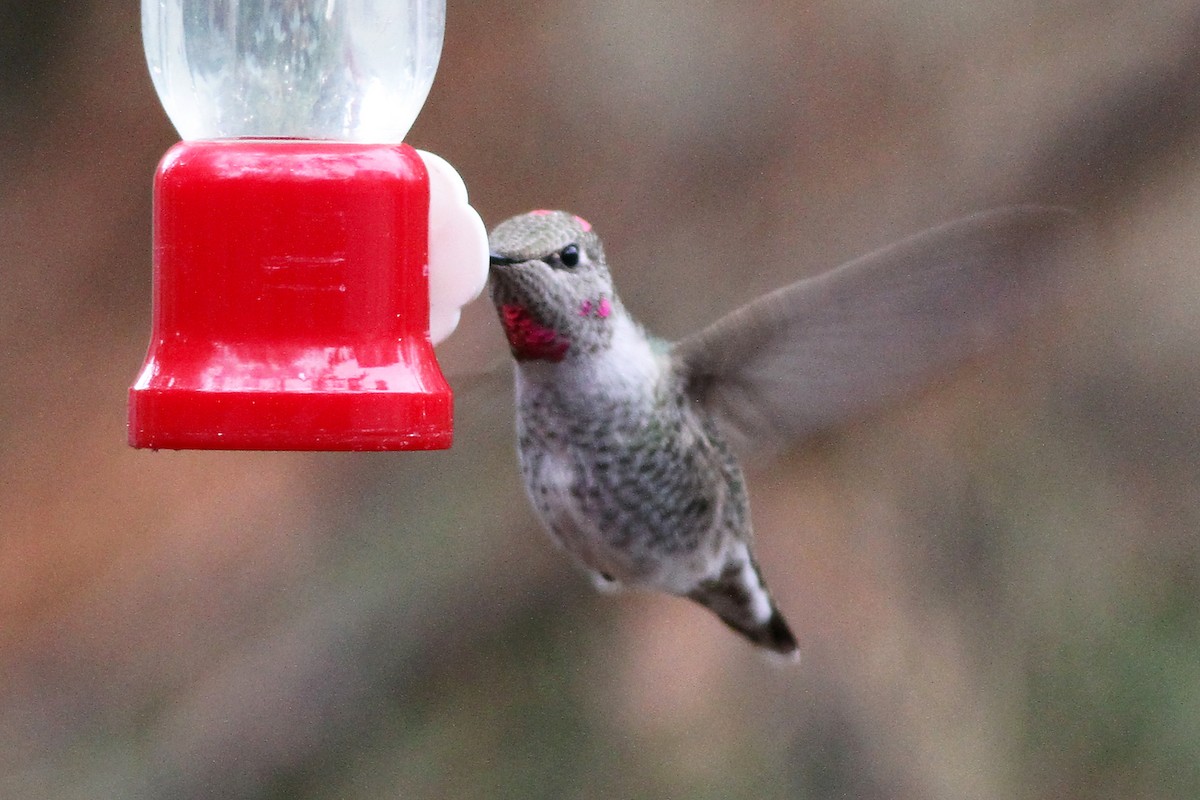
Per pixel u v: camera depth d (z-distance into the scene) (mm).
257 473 9992
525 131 9789
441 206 5555
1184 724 9523
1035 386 10070
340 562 9852
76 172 9867
